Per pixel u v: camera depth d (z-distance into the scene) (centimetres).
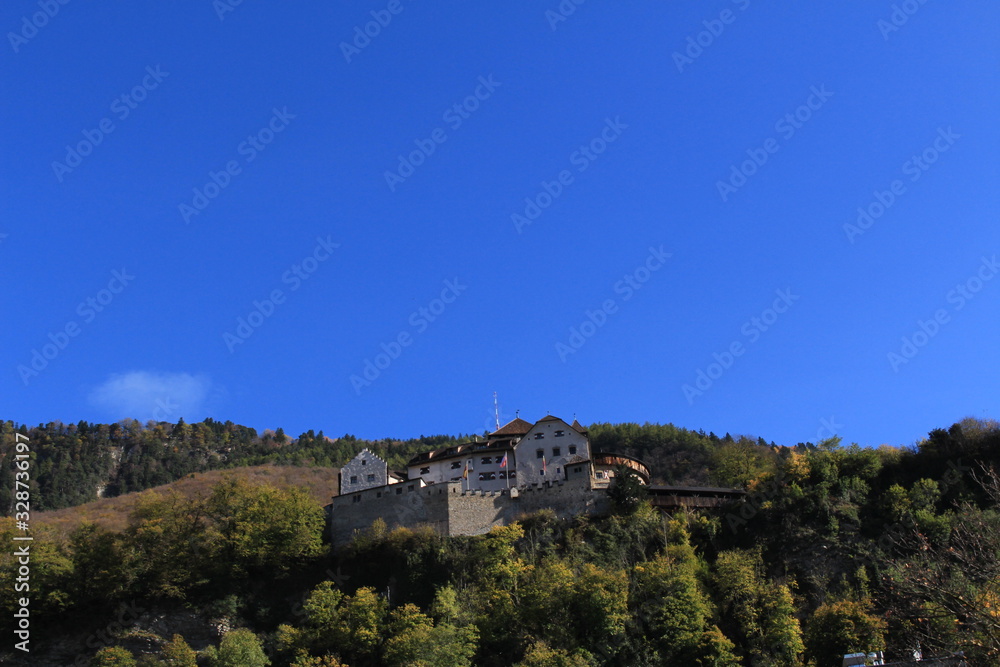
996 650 3744
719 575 9762
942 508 10556
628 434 19012
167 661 9462
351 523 11606
